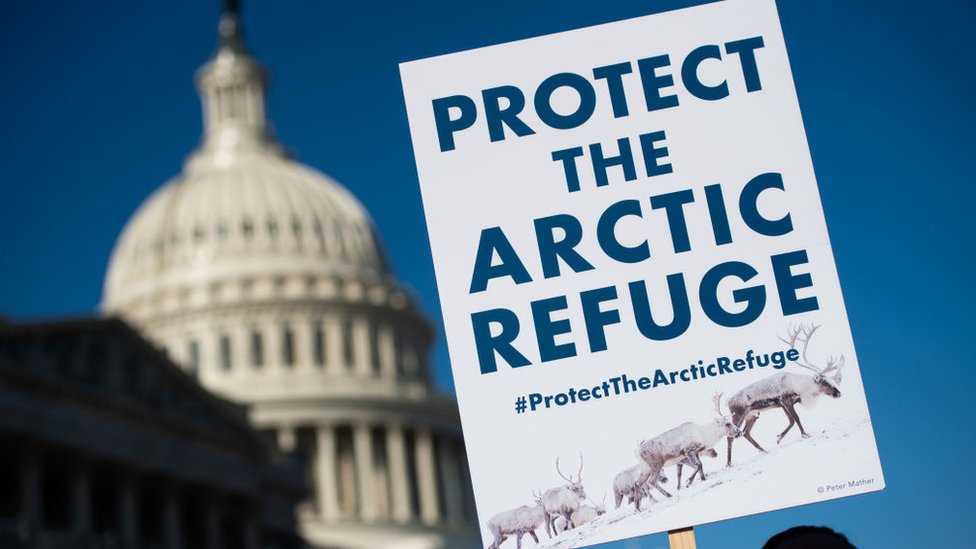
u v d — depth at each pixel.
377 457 163.88
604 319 11.83
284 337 165.12
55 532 87.50
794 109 12.27
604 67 12.45
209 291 165.50
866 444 11.45
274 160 186.38
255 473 116.50
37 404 88.94
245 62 192.38
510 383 11.73
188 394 108.62
